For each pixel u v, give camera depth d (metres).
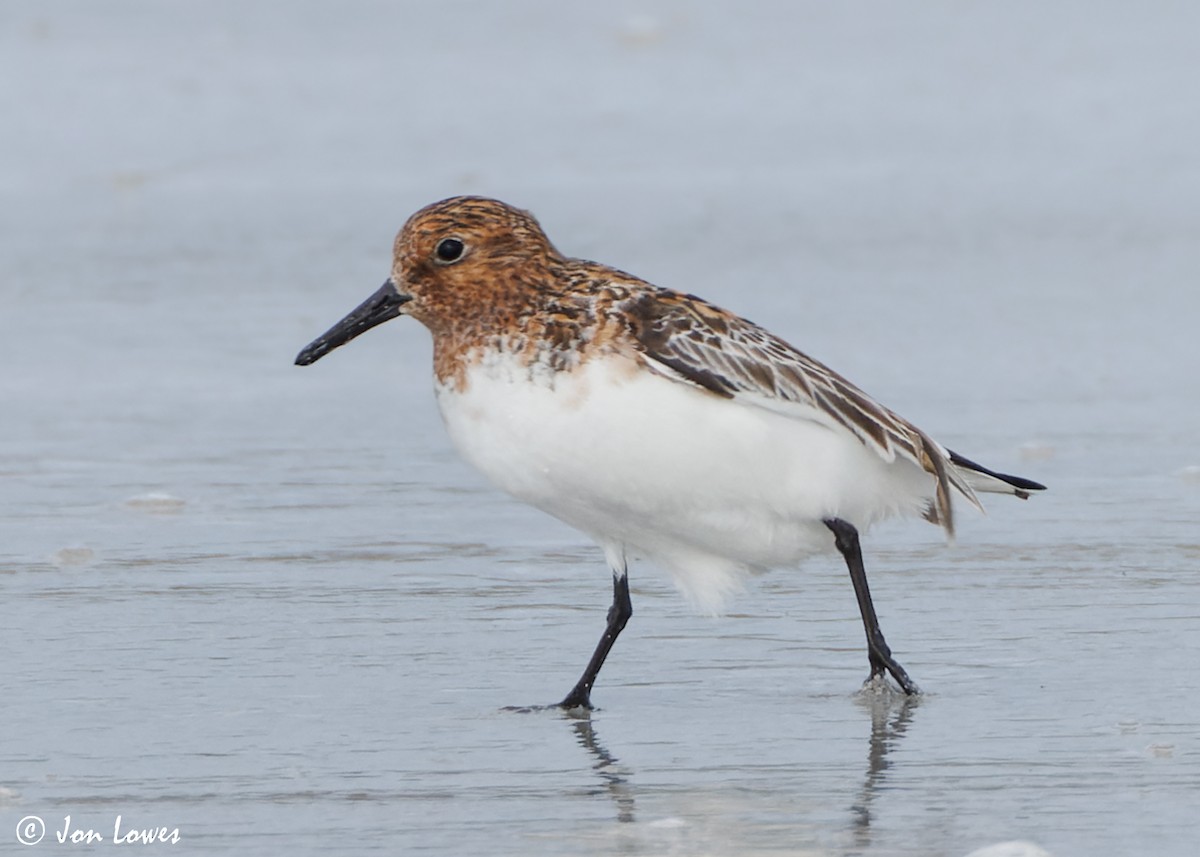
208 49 37.16
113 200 27.23
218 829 8.22
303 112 32.88
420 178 28.53
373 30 39.12
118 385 18.22
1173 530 13.47
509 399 9.99
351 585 12.39
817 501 10.18
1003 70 36.25
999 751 9.18
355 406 17.58
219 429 16.72
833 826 8.20
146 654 10.93
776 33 39.56
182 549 13.21
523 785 8.79
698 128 32.12
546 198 27.39
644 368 9.84
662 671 10.75
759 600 12.09
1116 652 10.85
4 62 35.56
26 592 12.16
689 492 10.00
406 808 8.48
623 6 41.78
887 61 37.16
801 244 24.45
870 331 19.97
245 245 24.55
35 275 22.92
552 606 11.99
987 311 20.81
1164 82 34.94
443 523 13.93
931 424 16.48
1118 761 8.98
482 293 10.17
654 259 23.66
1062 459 15.40
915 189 27.78
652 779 8.88
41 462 15.61
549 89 34.91
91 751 9.27
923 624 11.50
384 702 10.12
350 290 22.20
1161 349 19.14
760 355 10.05
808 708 9.99
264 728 9.66
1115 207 26.38
